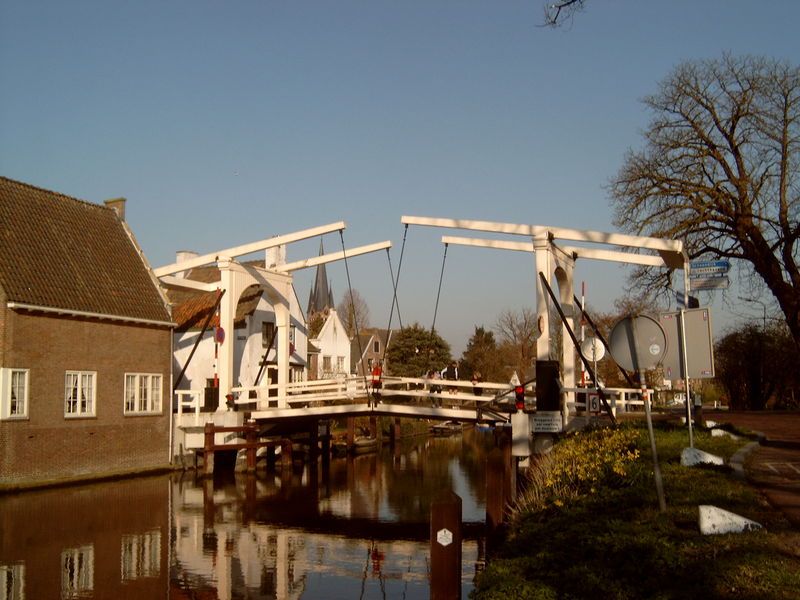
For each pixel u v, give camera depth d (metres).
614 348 8.74
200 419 24.73
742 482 9.73
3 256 19.53
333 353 50.44
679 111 28.50
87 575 11.09
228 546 13.54
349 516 17.02
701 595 5.77
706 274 14.95
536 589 6.62
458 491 21.16
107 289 22.44
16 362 18.66
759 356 42.56
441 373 56.12
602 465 11.16
